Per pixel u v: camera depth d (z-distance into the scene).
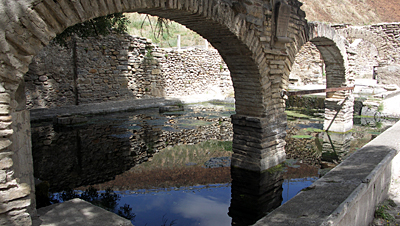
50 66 11.46
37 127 9.26
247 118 5.92
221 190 5.26
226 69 17.70
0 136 2.48
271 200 4.93
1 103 2.50
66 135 8.46
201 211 4.51
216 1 4.41
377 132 9.45
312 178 5.86
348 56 9.13
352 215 2.62
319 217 2.30
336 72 9.17
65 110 11.15
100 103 12.91
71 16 2.95
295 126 10.40
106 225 3.05
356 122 10.84
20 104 2.91
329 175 3.19
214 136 8.88
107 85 13.38
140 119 10.95
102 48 12.96
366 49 17.73
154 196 4.95
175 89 16.27
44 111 10.73
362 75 18.11
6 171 2.54
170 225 4.06
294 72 17.94
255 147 5.95
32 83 10.98
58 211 3.30
